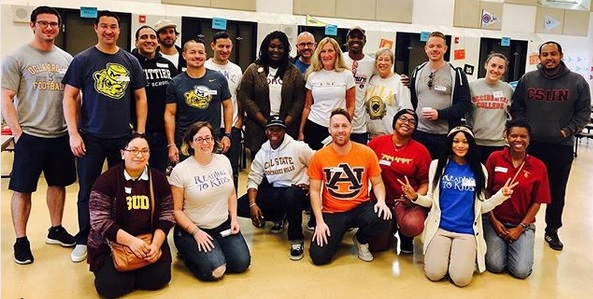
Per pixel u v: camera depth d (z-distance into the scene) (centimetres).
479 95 361
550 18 780
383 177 344
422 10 695
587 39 816
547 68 341
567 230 400
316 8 642
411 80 382
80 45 545
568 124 342
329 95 373
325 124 375
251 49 619
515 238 312
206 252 288
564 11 788
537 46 768
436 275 296
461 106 353
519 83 359
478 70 730
